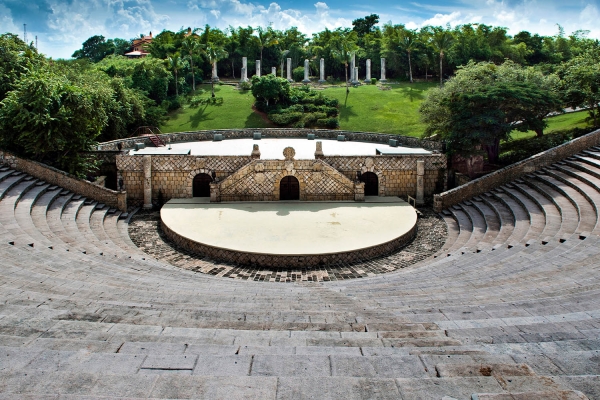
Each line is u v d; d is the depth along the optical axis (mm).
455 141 38562
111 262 19953
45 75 35188
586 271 15555
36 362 6480
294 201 35500
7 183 30297
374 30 112188
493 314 10898
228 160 36000
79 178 33312
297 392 5625
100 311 10516
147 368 6480
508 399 5164
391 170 37000
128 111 54125
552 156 33875
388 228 28906
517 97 36312
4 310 9891
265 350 7484
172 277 18734
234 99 74688
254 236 27250
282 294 15109
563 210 26016
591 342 7898
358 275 23344
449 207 34156
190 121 66438
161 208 33406
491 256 21141
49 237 23406
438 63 88375
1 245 19422
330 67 95750
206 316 10562
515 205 30000
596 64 41094
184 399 5484
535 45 92438
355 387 5711
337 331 9531
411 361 6770
